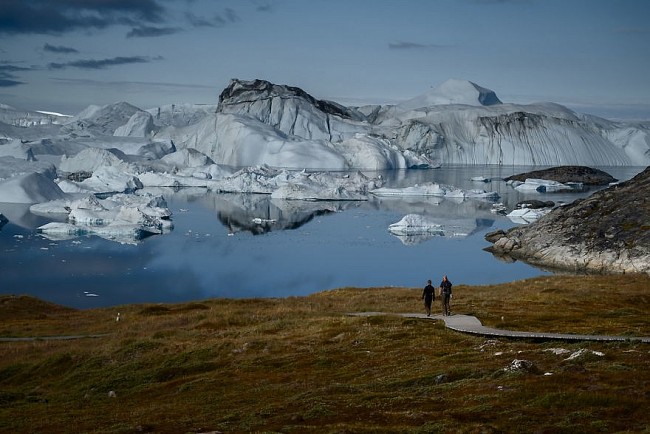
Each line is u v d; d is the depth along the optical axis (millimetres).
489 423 26109
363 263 120000
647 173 128875
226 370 42562
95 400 40094
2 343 56750
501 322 49562
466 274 108688
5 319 69938
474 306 60000
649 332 43156
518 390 29328
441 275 108812
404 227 159875
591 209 124812
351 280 105438
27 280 102812
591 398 27141
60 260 119125
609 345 37562
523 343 41156
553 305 60156
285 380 38750
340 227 167625
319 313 61281
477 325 48844
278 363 42625
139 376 44031
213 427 29000
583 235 117750
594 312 54938
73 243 137750
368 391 33281
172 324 60750
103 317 68688
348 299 72625
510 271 110500
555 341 41188
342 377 37812
